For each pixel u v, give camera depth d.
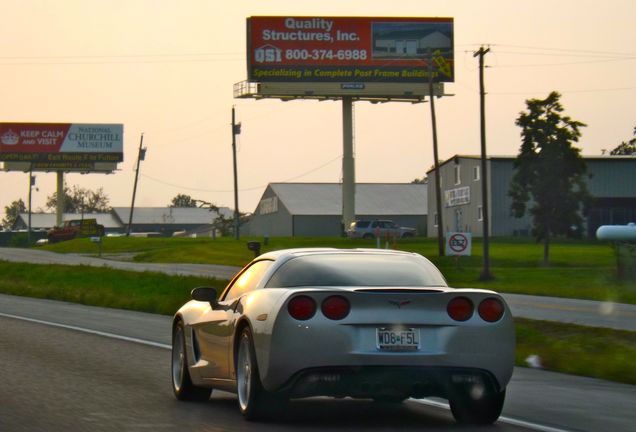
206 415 13.86
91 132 186.00
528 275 66.56
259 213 176.88
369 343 12.20
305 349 12.12
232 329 13.56
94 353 22.11
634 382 18.89
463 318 12.51
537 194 83.12
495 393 12.94
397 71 123.81
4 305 38.56
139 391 16.31
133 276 51.00
